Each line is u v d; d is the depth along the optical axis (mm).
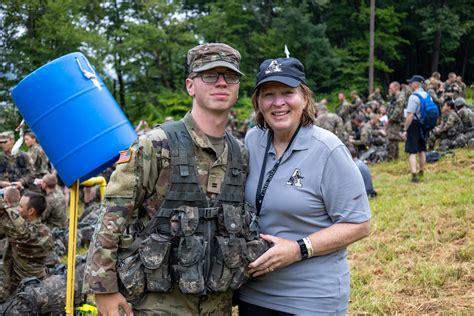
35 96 2656
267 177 2391
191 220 2164
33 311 3826
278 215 2354
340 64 30766
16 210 4387
